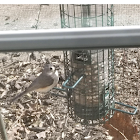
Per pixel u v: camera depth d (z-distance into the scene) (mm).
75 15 2533
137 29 936
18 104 3465
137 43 954
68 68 3121
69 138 3137
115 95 3561
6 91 3623
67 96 3227
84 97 3062
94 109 3121
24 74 3812
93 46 965
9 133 3150
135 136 3096
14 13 1889
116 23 1634
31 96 3568
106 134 3145
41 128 3236
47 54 3965
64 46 968
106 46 963
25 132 3191
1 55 4016
